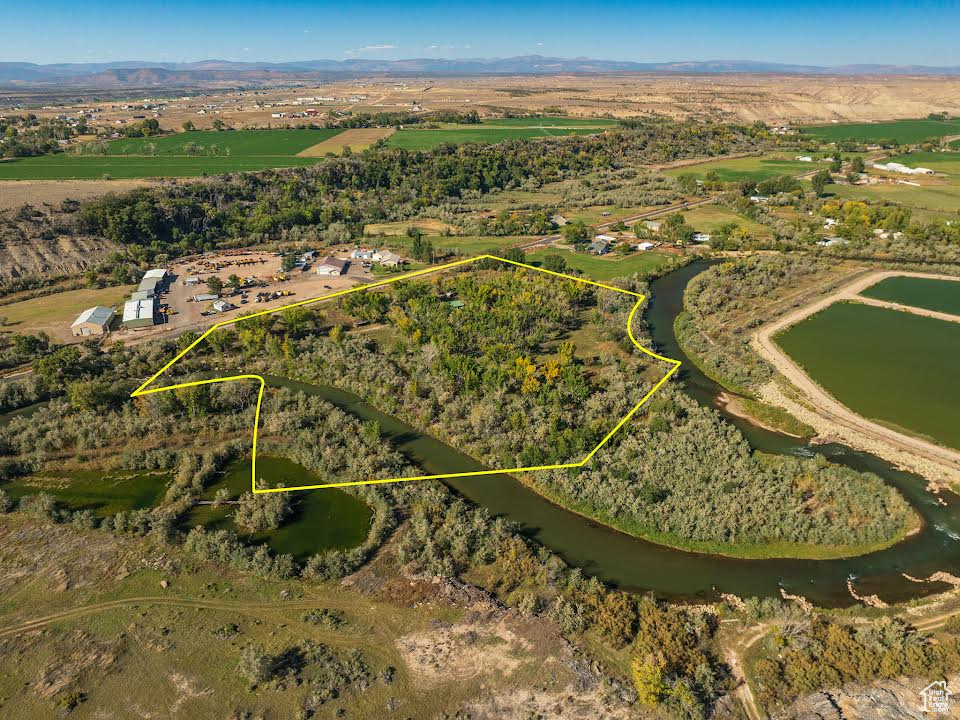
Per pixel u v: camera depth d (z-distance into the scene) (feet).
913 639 172.86
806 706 158.71
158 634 183.32
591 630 184.75
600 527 231.50
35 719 158.30
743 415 302.04
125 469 265.13
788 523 222.28
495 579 205.46
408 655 177.47
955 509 233.55
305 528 231.09
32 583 202.49
